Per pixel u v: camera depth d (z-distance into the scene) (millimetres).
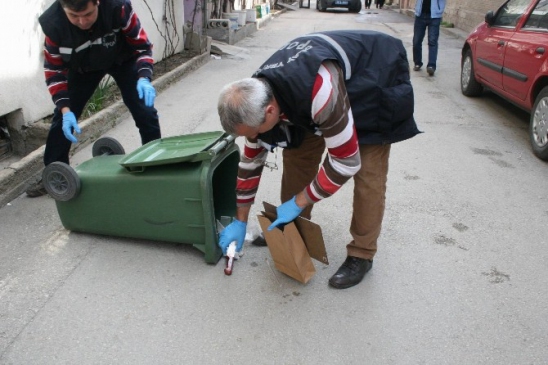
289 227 2428
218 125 5246
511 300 2578
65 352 2178
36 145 4422
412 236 3184
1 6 3875
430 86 7277
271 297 2566
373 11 22453
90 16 2637
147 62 3219
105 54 3020
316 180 2166
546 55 4500
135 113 3459
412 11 19016
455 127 5426
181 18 8492
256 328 2348
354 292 2619
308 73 1885
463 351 2225
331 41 2096
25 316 2387
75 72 3189
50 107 4676
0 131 4293
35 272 2719
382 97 2156
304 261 2568
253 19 12953
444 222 3365
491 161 4473
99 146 3336
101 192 2812
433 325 2389
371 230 2551
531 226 3334
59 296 2533
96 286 2615
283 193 2842
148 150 2859
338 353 2207
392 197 3723
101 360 2139
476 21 12188
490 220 3406
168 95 6484
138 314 2422
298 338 2291
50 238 3045
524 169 4305
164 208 2732
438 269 2838
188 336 2287
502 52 5445
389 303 2541
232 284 2658
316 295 2590
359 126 2213
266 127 2000
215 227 2754
